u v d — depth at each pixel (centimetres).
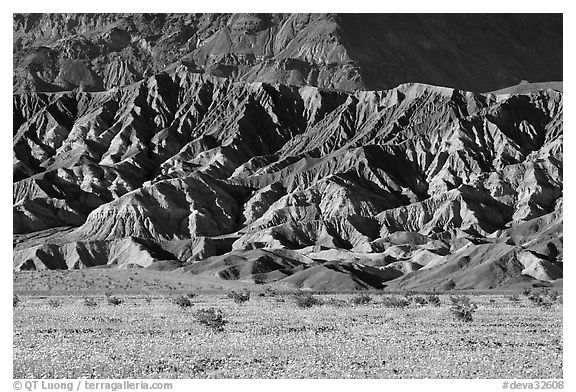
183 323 7775
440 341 6494
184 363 5403
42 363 5453
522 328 7538
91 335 6869
